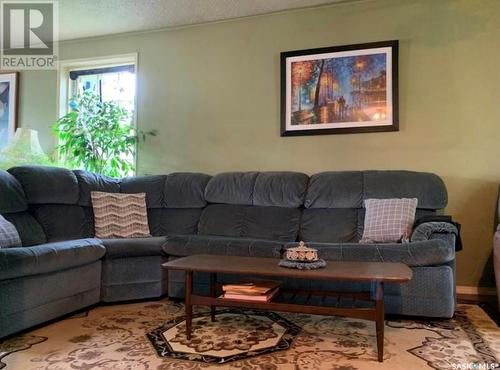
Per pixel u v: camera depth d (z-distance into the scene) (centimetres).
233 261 211
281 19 362
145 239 289
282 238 301
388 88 328
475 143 309
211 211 329
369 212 284
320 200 306
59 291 228
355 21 340
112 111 389
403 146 325
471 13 312
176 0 339
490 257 302
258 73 369
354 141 338
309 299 244
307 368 169
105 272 265
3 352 185
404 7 327
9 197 269
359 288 235
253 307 191
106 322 229
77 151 383
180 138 393
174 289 273
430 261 222
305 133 350
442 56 317
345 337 205
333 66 344
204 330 215
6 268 192
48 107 437
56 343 197
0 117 448
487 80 307
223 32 381
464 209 309
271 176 328
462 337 204
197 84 389
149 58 405
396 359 177
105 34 415
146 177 358
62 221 296
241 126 373
